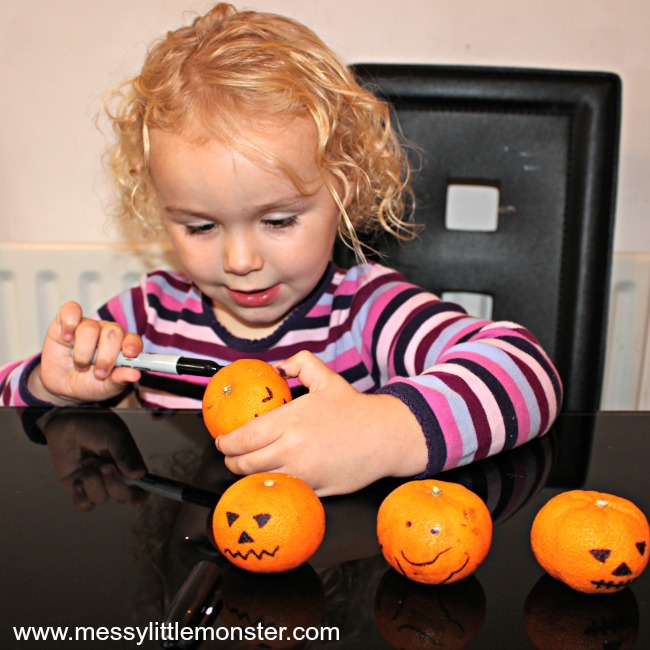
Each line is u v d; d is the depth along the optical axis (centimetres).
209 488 61
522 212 111
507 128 109
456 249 113
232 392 66
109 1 132
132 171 105
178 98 83
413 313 98
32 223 145
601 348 110
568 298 110
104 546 52
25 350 141
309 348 108
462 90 107
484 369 74
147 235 127
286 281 91
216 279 90
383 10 134
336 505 60
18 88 137
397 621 44
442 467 65
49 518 56
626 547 45
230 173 79
